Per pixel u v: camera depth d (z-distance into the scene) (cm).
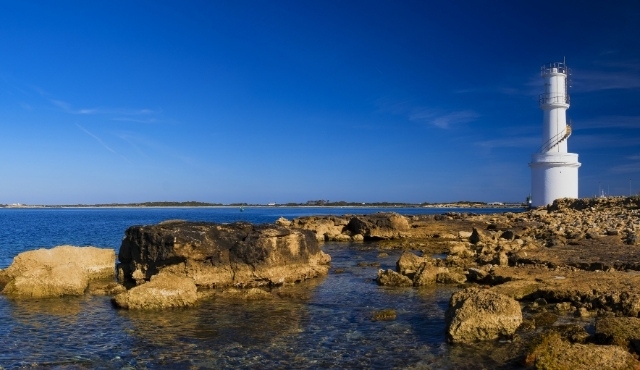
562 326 1502
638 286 1822
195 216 14225
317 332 1591
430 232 4941
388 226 4944
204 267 2303
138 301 1880
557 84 5834
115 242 5319
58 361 1348
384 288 2289
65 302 2014
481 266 2622
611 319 1373
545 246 3114
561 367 1151
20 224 9575
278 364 1317
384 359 1342
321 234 5025
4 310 1883
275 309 1889
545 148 5959
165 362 1338
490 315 1448
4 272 2430
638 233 3228
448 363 1301
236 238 2378
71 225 9200
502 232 4209
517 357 1302
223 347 1452
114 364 1325
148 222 10562
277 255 2417
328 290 2252
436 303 1962
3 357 1377
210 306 1934
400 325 1656
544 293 1886
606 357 1160
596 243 3061
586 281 1966
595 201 5325
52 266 2312
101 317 1773
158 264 2314
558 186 5819
